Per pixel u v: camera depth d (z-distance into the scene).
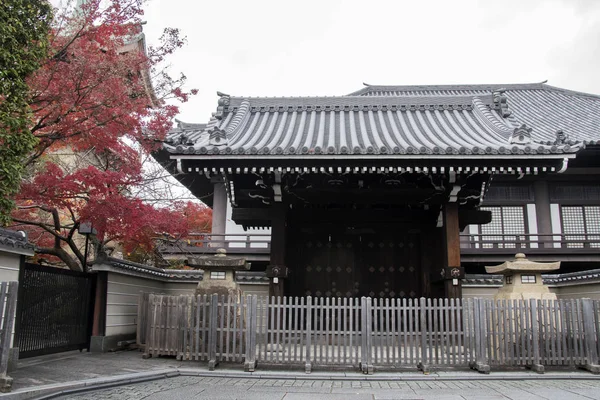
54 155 12.84
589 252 16.47
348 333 8.65
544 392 7.05
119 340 11.27
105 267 10.60
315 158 10.34
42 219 12.61
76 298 10.02
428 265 12.95
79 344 10.06
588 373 8.51
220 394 6.78
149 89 9.98
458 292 10.99
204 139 11.91
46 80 7.92
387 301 8.73
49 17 6.78
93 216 9.28
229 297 8.88
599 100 24.41
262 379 8.02
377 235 13.71
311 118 14.25
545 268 9.61
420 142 11.77
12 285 6.28
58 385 6.58
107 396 6.52
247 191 11.96
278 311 8.80
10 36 6.00
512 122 13.49
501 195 18.69
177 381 7.74
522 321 8.73
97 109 8.48
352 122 13.92
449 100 15.27
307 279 13.51
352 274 13.52
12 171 6.01
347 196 11.98
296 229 13.45
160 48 9.76
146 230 10.62
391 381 7.95
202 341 8.88
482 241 16.89
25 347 8.30
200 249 16.81
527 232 18.34
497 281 13.33
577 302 8.86
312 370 8.55
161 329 9.37
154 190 12.06
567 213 18.34
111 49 9.02
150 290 13.29
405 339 8.62
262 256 17.00
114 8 9.02
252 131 13.18
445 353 9.29
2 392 5.89
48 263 14.85
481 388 7.39
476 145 11.17
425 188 11.98
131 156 10.32
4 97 6.18
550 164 10.45
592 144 16.36
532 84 28.05
